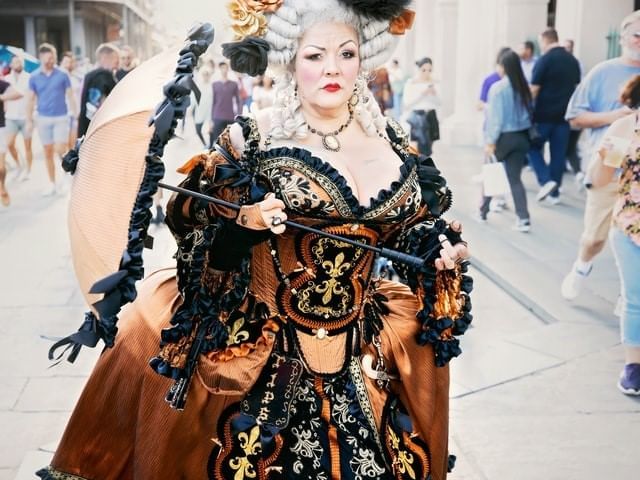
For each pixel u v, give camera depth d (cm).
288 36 249
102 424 260
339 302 254
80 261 226
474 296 666
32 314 592
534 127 956
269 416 246
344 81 251
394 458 252
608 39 1091
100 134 229
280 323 253
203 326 242
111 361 257
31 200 1042
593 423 434
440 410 273
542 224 930
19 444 401
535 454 400
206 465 248
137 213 216
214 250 240
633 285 458
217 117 1223
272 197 232
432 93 1044
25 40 2083
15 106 1152
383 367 261
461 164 1422
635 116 488
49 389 464
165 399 240
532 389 477
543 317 611
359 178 253
